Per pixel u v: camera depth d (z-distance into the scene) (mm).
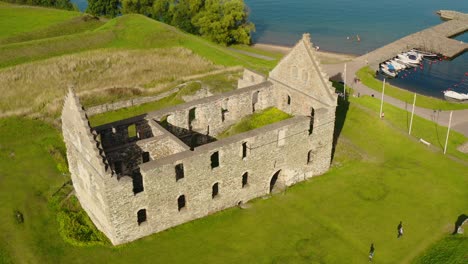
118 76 95188
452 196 58562
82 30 131250
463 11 164000
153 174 47438
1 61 100938
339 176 62594
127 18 129250
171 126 59500
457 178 62125
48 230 52250
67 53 108688
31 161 65438
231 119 65875
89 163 47281
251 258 48594
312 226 53281
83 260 47969
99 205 49094
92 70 97625
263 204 56812
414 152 68375
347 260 48688
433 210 56094
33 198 57625
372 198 58188
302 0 177375
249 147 53562
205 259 48375
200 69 100438
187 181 50500
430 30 135750
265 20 155375
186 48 113188
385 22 151875
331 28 146125
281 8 168000
